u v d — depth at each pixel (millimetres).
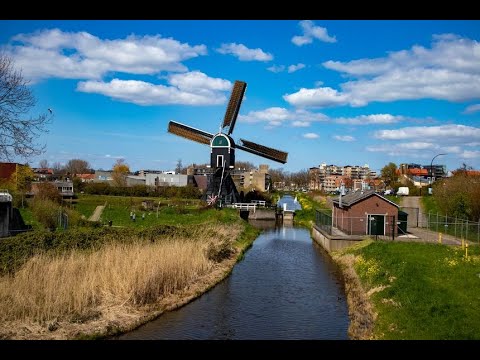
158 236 36219
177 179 147250
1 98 25312
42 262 23281
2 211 38438
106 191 105312
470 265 27812
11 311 18859
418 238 42969
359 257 34500
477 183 51594
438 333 16922
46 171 196750
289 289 29266
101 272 23609
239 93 86938
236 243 47281
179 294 26438
